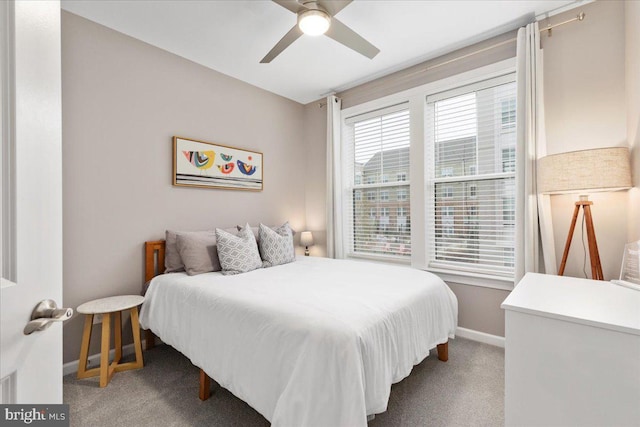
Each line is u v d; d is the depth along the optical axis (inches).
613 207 80.7
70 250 87.4
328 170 145.4
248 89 137.1
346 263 112.0
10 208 23.7
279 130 150.8
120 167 97.5
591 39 84.7
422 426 63.1
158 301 87.7
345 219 147.3
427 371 84.9
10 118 23.8
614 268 80.3
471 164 110.7
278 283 81.4
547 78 91.7
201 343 71.1
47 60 27.2
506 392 47.6
